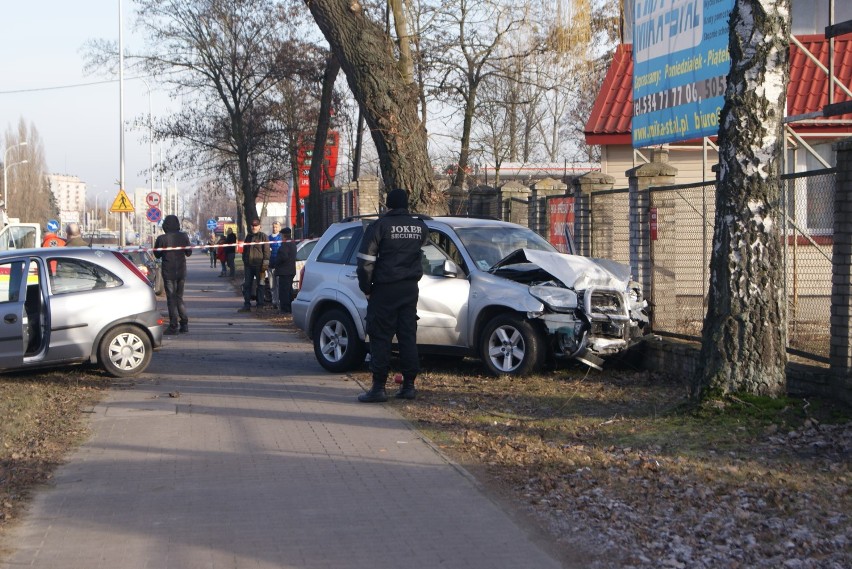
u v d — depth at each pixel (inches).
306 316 473.7
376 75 584.7
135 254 1001.5
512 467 269.4
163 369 476.7
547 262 418.3
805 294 385.4
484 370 439.5
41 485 256.4
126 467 275.6
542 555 201.0
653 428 303.1
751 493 233.8
